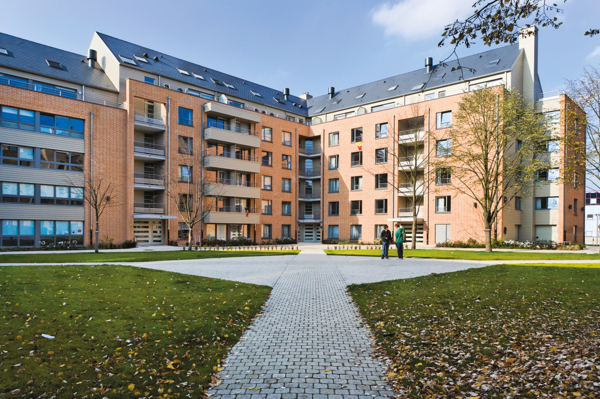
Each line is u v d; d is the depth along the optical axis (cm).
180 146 3278
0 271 1264
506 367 512
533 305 885
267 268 1584
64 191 2697
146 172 3238
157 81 3378
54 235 2642
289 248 3017
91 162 2797
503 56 3484
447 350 589
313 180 4519
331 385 481
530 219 3309
